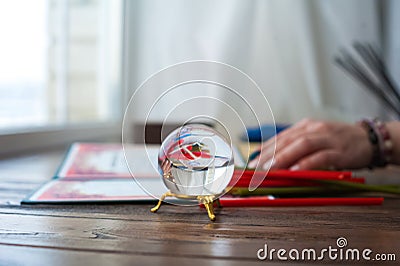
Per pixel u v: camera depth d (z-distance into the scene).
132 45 1.41
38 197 0.43
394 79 1.37
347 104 1.40
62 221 0.36
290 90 1.40
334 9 1.40
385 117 1.38
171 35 1.37
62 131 1.07
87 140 1.21
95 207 0.41
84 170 0.57
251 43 1.37
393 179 0.61
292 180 0.47
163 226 0.36
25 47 0.92
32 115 0.97
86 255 0.30
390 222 0.38
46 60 1.02
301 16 1.37
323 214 0.40
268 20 1.39
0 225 0.35
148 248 0.31
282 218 0.39
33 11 0.95
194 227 0.36
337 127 0.58
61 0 1.09
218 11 1.35
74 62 1.17
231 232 0.35
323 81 1.41
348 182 0.47
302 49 1.38
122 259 0.29
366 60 1.23
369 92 1.38
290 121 1.40
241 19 1.35
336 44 1.40
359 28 1.39
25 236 0.33
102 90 1.38
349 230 0.36
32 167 0.65
